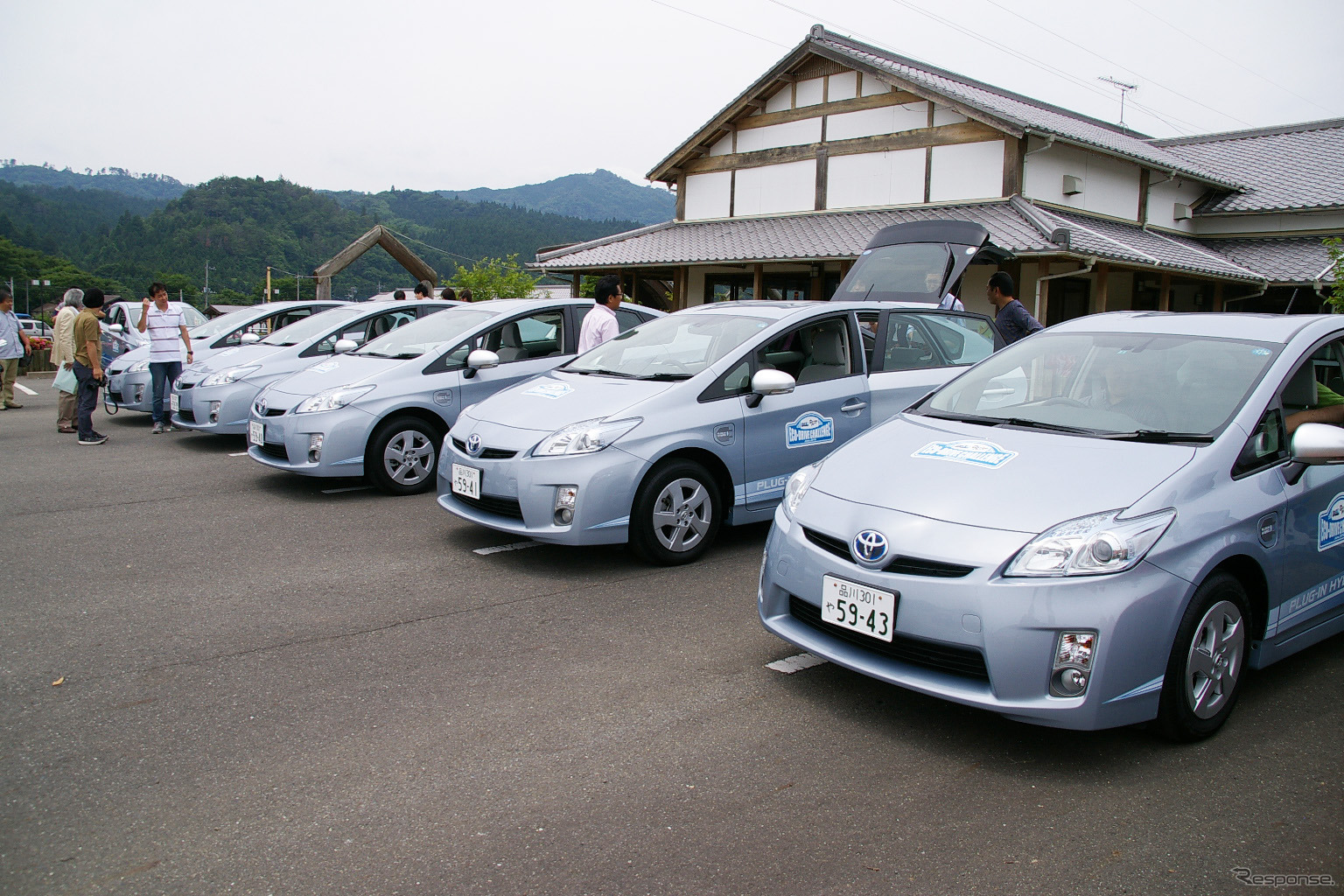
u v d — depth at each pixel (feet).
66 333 33.24
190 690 10.82
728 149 59.00
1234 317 12.50
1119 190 52.37
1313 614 10.90
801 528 10.70
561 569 15.90
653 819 8.18
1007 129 44.52
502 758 9.26
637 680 11.23
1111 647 8.55
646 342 18.67
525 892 7.12
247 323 35.17
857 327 18.57
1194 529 9.12
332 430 20.58
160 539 17.66
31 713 10.19
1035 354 12.91
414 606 13.88
